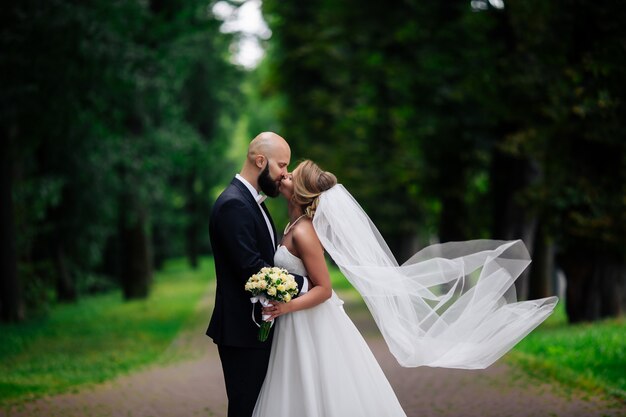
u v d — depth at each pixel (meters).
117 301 24.08
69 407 7.30
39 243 21.86
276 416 4.57
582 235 12.13
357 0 19.16
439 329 4.79
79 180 19.36
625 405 6.66
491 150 16.28
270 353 4.75
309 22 27.53
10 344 12.56
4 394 7.91
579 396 7.17
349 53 22.61
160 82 17.12
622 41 9.84
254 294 4.45
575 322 12.78
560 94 11.56
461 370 9.15
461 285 4.88
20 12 12.25
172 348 12.54
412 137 18.34
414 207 24.36
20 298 16.12
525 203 12.48
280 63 28.53
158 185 21.88
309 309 4.70
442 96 16.86
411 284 4.80
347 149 24.81
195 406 7.42
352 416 4.55
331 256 4.70
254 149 4.81
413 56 18.30
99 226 21.81
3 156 15.35
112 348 12.49
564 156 11.94
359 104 22.77
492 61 14.29
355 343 4.75
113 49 13.16
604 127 11.05
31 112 13.24
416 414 6.88
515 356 9.52
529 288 15.53
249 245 4.61
